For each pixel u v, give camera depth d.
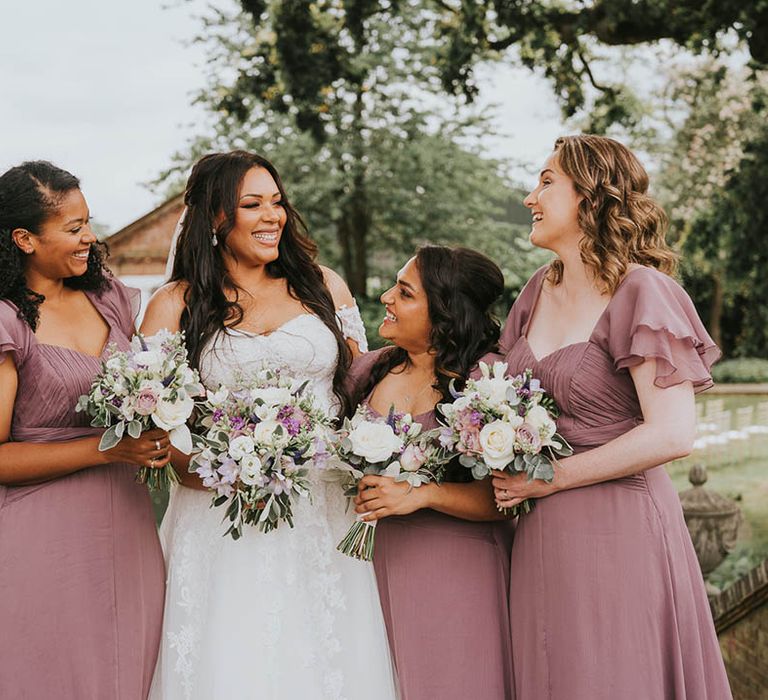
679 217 17.41
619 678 2.58
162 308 3.04
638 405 2.68
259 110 15.76
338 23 8.67
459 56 8.84
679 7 7.41
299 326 3.03
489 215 18.77
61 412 2.72
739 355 22.84
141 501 2.92
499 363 2.67
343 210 17.22
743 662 4.53
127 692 2.78
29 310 2.70
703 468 7.38
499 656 2.90
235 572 2.86
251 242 3.00
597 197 2.67
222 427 2.67
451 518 2.94
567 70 9.41
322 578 2.93
